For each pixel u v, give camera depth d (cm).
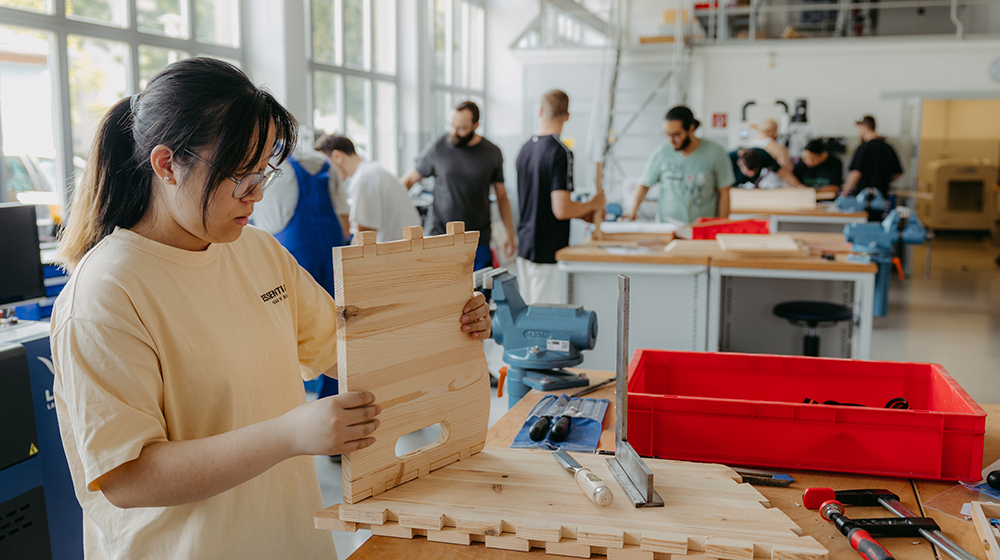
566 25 1077
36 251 207
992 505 98
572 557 88
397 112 748
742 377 150
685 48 804
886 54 771
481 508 92
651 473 92
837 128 795
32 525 171
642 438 126
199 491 81
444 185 385
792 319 320
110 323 81
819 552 82
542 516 90
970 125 1031
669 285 312
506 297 174
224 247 100
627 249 327
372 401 88
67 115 376
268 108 82
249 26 511
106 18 402
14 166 347
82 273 85
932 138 1052
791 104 802
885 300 541
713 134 824
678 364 153
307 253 302
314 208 304
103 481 81
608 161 839
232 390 95
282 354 105
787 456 120
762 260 295
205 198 80
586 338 170
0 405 162
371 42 688
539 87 876
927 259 720
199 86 78
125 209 89
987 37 738
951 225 1066
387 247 92
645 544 85
